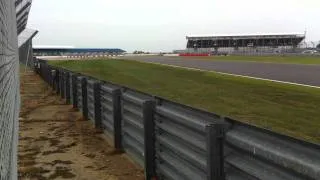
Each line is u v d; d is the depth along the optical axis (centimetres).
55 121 1304
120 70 4391
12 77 841
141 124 714
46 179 714
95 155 859
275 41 14025
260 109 1462
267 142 380
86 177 719
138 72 3988
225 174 455
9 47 688
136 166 775
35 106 1720
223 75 3136
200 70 3903
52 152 896
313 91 1933
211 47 14638
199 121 502
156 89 2248
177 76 3253
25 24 2980
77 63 6569
